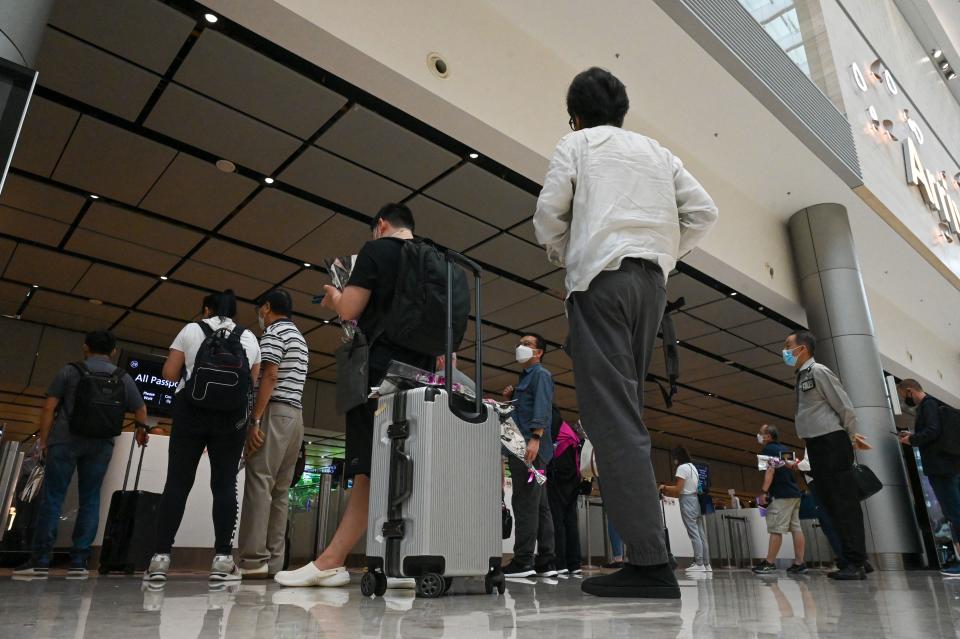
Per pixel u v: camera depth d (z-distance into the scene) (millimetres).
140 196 5793
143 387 6543
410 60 4023
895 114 8953
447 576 1577
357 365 1868
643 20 4945
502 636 825
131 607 1306
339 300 2045
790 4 7727
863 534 3281
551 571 3605
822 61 7516
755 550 8430
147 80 4391
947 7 11031
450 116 4305
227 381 2518
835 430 3355
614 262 1654
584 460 4391
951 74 11656
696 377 11102
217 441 2594
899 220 7828
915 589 2287
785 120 6008
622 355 1610
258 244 6660
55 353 9008
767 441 6125
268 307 3465
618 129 1861
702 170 6543
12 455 3848
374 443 1720
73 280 7547
